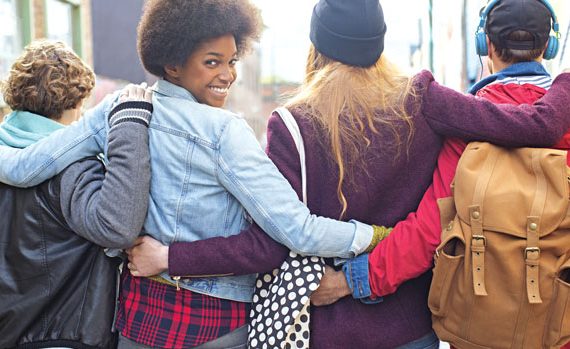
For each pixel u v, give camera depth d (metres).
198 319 1.85
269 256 1.84
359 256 1.89
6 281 1.92
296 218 1.79
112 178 1.77
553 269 1.75
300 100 1.95
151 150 1.85
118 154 1.79
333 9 1.92
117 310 1.98
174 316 1.85
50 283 1.91
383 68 1.99
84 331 1.91
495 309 1.78
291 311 1.83
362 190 1.89
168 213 1.83
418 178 1.94
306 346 1.88
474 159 1.82
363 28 1.90
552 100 1.86
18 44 9.25
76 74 2.11
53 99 2.05
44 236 1.92
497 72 2.10
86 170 1.89
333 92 1.92
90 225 1.77
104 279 1.94
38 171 1.86
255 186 1.79
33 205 1.91
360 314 1.93
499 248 1.76
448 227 1.83
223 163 1.80
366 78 1.95
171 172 1.83
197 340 1.85
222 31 1.82
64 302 1.94
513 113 1.84
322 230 1.81
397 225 1.90
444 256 1.80
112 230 1.75
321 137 1.90
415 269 1.87
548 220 1.73
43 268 1.90
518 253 1.76
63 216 1.90
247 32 1.92
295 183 1.90
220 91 1.91
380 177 1.89
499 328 1.79
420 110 1.91
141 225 1.79
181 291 1.86
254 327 1.89
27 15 9.37
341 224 1.85
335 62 1.97
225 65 1.88
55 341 1.92
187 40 1.81
